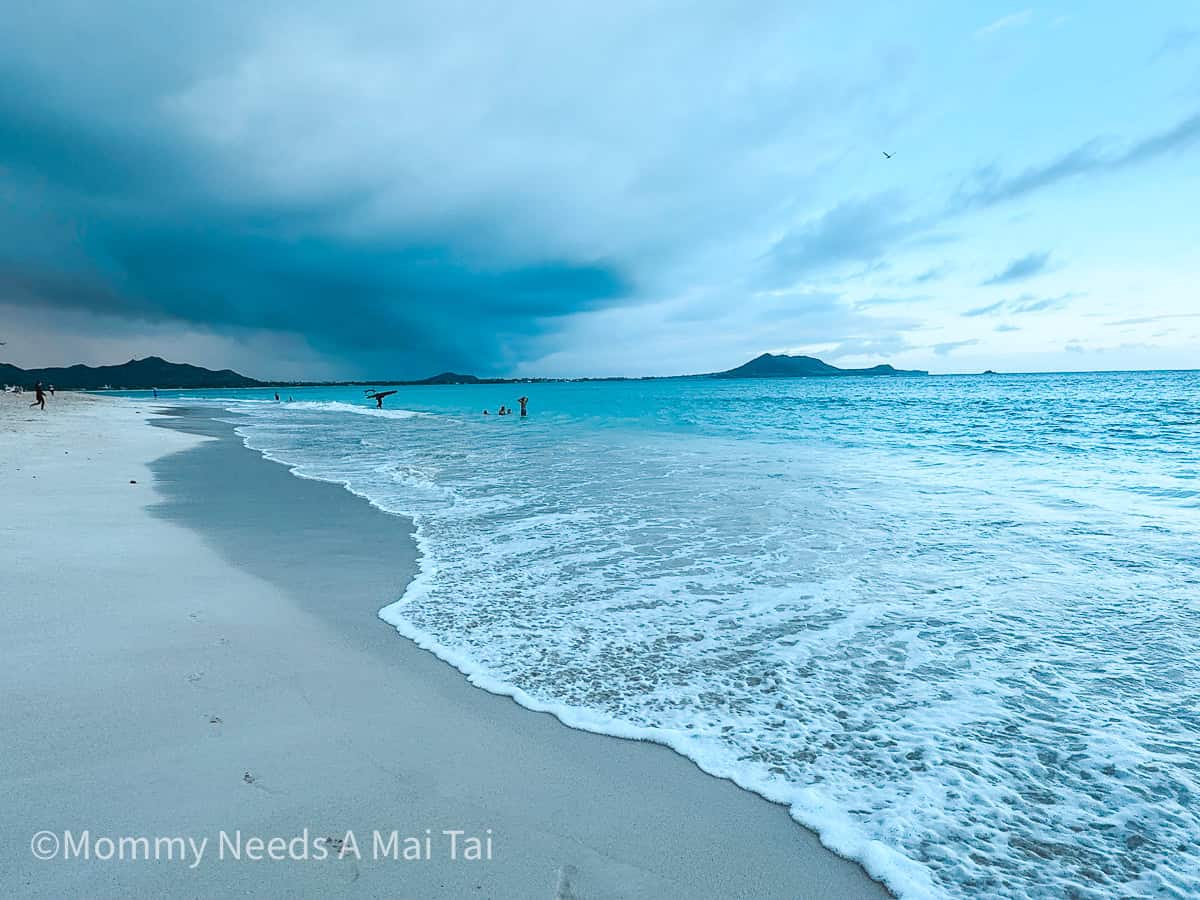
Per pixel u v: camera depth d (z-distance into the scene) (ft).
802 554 26.43
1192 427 84.12
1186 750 12.50
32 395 232.73
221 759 11.64
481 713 13.94
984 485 42.60
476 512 35.17
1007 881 9.37
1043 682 15.37
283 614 19.34
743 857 9.78
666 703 14.53
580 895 8.86
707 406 175.42
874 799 11.23
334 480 46.73
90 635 16.81
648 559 25.89
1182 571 23.41
